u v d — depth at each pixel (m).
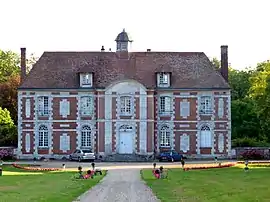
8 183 44.34
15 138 84.81
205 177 49.19
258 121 99.38
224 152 80.25
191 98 80.50
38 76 81.31
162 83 80.81
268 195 33.75
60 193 36.41
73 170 60.12
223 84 80.56
